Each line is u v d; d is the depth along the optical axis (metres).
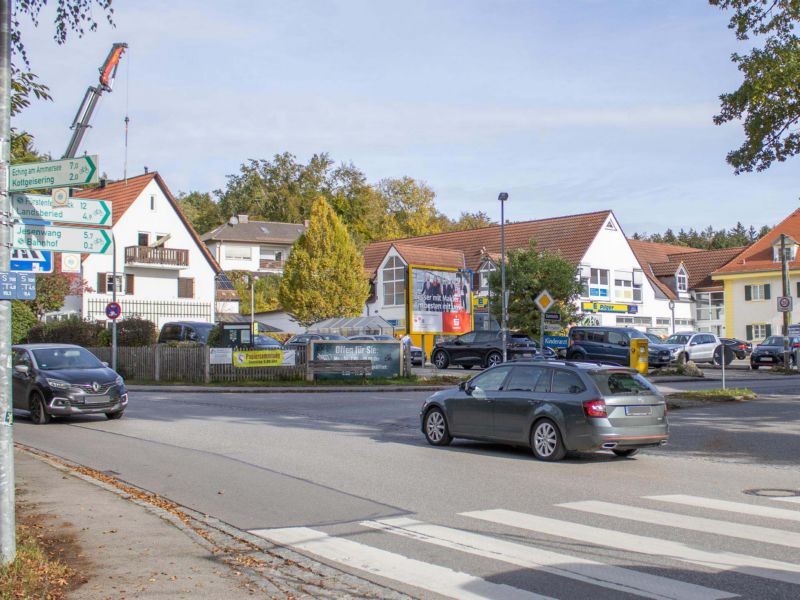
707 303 68.12
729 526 8.49
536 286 46.31
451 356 39.03
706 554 7.39
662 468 12.41
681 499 9.98
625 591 6.36
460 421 14.47
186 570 7.03
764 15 20.22
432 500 10.05
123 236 55.81
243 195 102.88
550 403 13.05
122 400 19.02
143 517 9.02
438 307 42.41
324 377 30.94
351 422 18.81
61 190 7.02
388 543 8.02
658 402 13.09
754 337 61.44
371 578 6.89
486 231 66.00
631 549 7.60
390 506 9.74
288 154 104.31
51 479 11.29
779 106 20.02
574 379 13.02
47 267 6.93
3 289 6.06
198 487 11.10
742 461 13.02
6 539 6.26
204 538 8.20
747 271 61.22
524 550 7.63
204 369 31.42
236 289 70.56
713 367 42.44
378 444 15.16
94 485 10.87
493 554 7.52
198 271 59.25
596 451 14.12
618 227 61.03
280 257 90.25
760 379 33.09
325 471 12.22
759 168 20.88
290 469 12.42
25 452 13.96
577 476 11.70
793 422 17.89
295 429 17.48
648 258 72.06
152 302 54.25
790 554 7.37
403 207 98.62
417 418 19.53
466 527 8.60
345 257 57.84
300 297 57.25
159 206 57.62
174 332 38.69
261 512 9.54
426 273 41.97
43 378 18.42
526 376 13.73
